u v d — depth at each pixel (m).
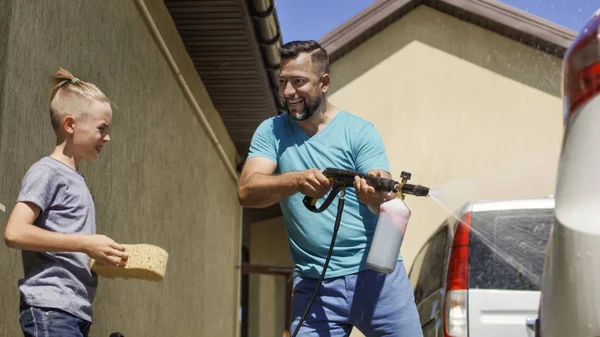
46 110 4.55
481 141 13.27
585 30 2.63
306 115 3.79
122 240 5.95
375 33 13.59
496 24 13.24
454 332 5.20
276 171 4.04
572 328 2.52
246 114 10.55
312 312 3.79
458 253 5.31
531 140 13.17
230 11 7.59
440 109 13.34
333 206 3.77
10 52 4.08
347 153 3.83
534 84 13.27
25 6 4.27
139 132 6.46
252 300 16.22
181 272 8.12
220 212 10.71
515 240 5.27
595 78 2.57
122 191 5.95
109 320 5.59
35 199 3.34
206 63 8.88
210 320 9.96
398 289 3.77
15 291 4.16
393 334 3.76
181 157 8.13
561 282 2.55
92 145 3.65
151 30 6.84
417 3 13.57
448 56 13.47
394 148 13.29
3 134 3.99
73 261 3.45
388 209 3.43
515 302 5.15
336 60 13.55
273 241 16.33
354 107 13.42
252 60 8.73
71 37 4.93
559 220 2.59
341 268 3.77
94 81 5.36
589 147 2.57
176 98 7.90
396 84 13.45
